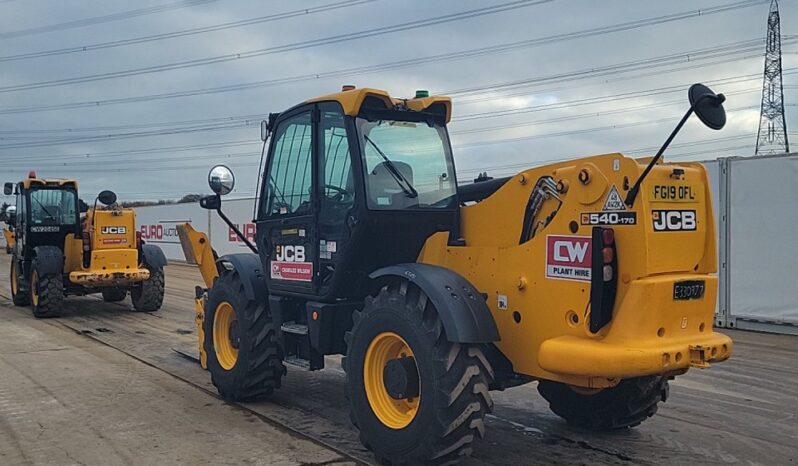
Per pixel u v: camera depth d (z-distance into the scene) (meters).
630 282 3.96
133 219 12.77
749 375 7.46
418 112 5.31
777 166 10.06
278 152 5.94
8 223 14.56
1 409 6.03
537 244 4.34
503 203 4.73
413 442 4.35
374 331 4.69
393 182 5.11
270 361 6.12
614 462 4.82
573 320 4.14
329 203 5.30
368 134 5.09
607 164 4.04
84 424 5.59
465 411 4.20
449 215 5.24
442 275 4.49
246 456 4.85
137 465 4.66
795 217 9.90
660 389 5.13
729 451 5.05
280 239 5.84
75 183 13.21
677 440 5.29
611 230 3.99
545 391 5.62
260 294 6.11
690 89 3.80
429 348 4.28
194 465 4.66
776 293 10.12
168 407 6.12
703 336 4.18
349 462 4.74
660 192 4.03
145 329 10.87
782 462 4.83
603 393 5.24
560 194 4.27
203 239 7.34
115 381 7.13
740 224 10.48
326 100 5.32
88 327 11.09
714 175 10.77
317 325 5.29
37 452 4.91
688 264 4.19
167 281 19.28
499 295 4.57
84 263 12.58
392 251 5.21
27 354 8.66
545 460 4.84
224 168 6.18
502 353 4.57
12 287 14.70
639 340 3.92
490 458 4.88
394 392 4.53
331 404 6.27
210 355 6.59
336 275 5.18
